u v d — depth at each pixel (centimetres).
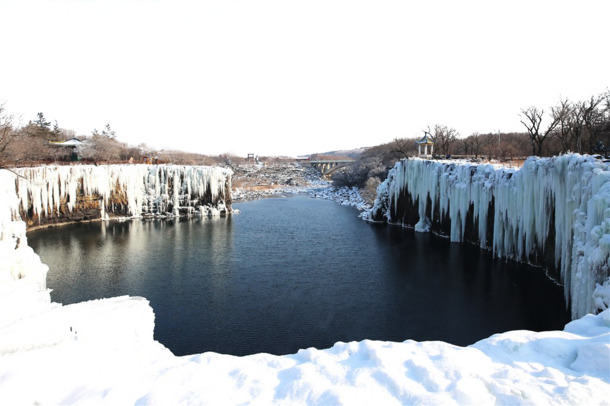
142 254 3684
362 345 941
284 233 4725
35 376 819
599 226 1725
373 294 2627
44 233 4622
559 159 2406
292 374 793
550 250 2769
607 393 666
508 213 3225
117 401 716
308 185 12112
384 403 673
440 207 4434
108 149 7988
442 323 2181
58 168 5134
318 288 2748
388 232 4762
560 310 2325
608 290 1525
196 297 2567
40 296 1482
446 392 698
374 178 8200
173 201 6134
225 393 728
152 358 999
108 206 5688
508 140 9931
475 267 3188
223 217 6053
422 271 3122
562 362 832
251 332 2070
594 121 4762
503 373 757
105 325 1217
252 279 2941
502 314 2284
